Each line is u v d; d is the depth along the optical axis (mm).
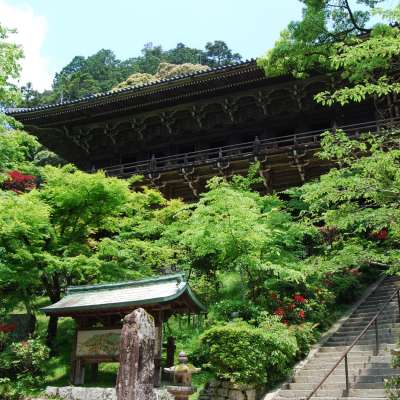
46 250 16844
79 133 35812
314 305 16750
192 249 18594
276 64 21922
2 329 14945
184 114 33812
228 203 16406
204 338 12930
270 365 12891
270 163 28250
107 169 34188
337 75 29047
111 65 88000
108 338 12812
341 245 12805
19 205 14789
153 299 12094
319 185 11727
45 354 13984
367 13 20109
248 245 16531
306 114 31500
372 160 10680
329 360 13633
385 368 12242
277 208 18922
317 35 20438
